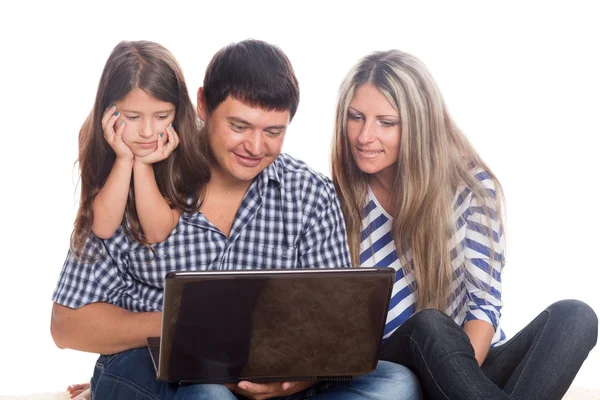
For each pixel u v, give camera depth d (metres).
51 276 4.48
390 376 2.24
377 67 2.59
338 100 2.67
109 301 2.37
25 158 4.59
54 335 2.37
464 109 5.02
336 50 4.80
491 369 2.48
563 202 4.95
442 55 5.01
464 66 5.02
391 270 2.01
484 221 2.64
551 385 2.28
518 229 4.91
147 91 2.25
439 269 2.62
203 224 2.40
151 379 2.18
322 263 2.50
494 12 5.00
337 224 2.54
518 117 5.00
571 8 4.98
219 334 1.99
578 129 4.96
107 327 2.30
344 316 2.03
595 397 3.28
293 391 2.20
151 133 2.28
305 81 4.79
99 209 2.31
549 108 4.99
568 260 4.82
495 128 5.01
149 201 2.33
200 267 2.41
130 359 2.26
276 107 2.21
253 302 1.97
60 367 4.07
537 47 4.98
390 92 2.55
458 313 2.71
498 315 2.61
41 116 4.62
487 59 5.01
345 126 2.65
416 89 2.57
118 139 2.28
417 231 2.62
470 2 4.98
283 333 2.03
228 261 2.44
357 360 2.10
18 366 4.02
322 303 2.01
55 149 4.61
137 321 2.30
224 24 4.68
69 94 4.63
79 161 2.37
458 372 2.15
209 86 2.25
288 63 2.26
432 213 2.60
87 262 2.33
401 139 2.58
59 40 4.64
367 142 2.57
